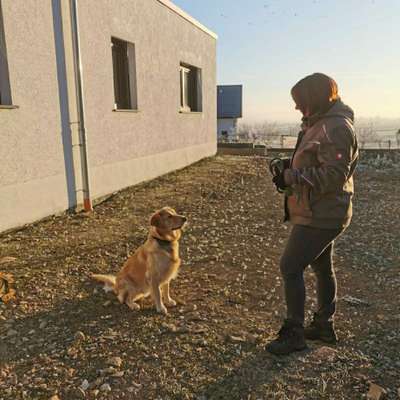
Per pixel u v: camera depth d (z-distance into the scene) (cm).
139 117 1001
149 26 1030
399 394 269
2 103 616
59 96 702
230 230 668
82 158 759
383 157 1770
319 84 277
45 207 684
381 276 473
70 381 284
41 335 342
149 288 390
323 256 316
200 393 271
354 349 321
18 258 516
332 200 282
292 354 313
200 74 1462
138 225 682
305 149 281
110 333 345
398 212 789
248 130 4138
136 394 271
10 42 601
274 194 972
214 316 377
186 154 1348
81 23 759
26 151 637
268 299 414
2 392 272
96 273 483
